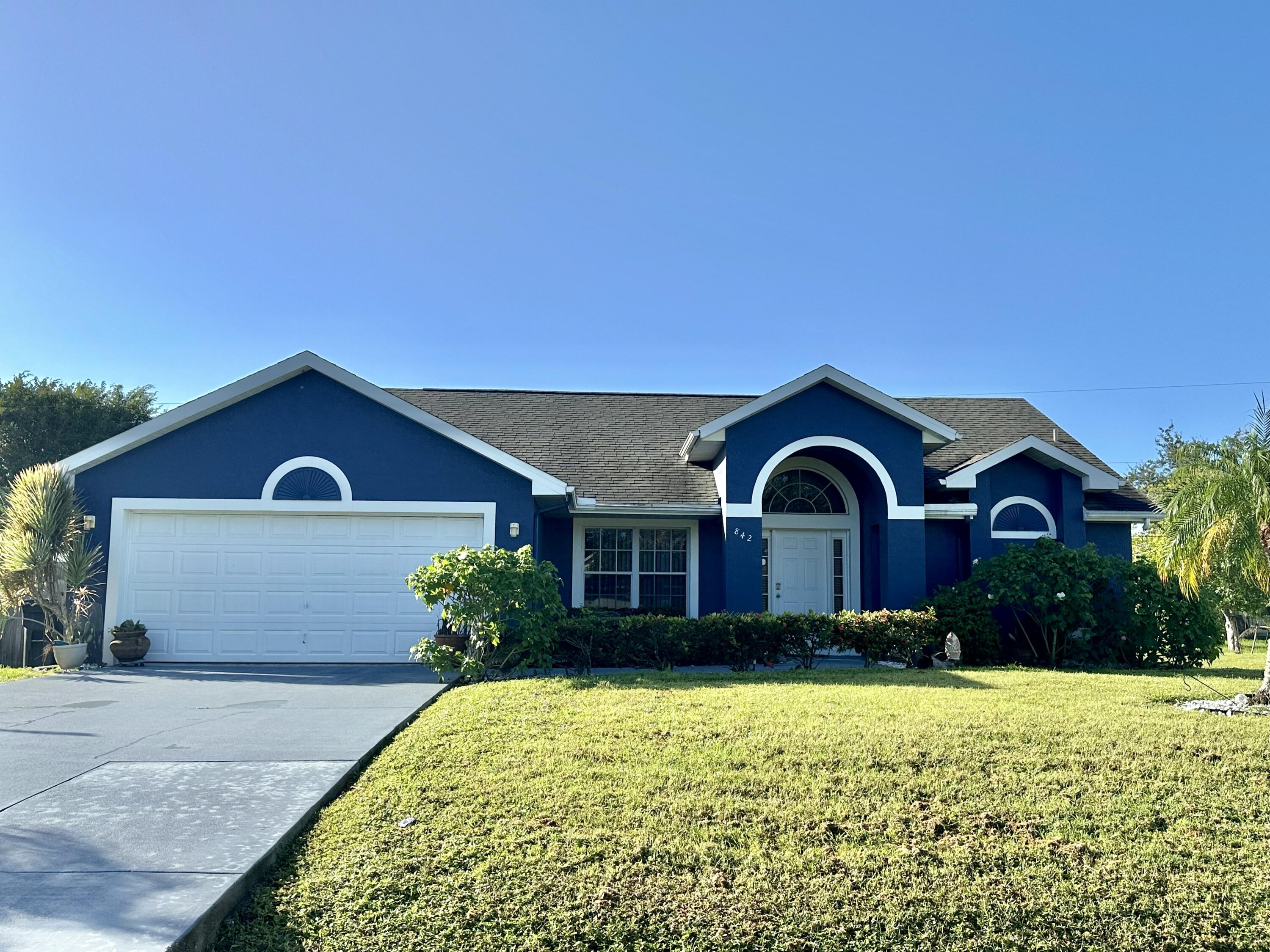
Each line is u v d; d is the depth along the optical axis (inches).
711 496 646.5
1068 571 560.7
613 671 506.9
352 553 557.3
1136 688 415.8
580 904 197.6
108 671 503.5
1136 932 196.1
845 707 348.5
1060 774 268.1
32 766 275.0
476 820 233.8
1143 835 232.8
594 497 633.0
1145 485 1636.3
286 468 556.4
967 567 643.5
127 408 1395.2
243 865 200.5
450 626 498.9
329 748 296.2
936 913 198.8
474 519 563.8
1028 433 735.7
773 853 219.3
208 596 550.0
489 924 190.7
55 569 534.0
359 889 200.8
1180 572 423.5
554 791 252.5
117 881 191.6
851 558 681.0
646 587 668.7
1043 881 210.5
